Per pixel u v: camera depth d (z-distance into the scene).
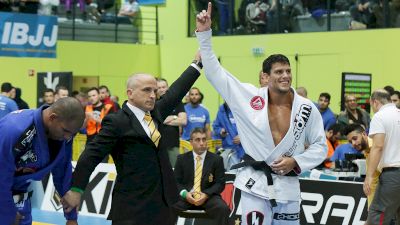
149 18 30.67
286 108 8.75
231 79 8.82
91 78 29.50
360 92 19.64
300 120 8.64
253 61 26.70
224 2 27.78
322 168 16.30
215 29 28.16
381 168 12.41
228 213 13.53
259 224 8.69
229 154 17.19
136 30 31.19
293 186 8.73
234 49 27.27
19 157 7.32
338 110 24.17
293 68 25.52
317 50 24.86
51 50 27.86
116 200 8.42
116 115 8.40
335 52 24.36
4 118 7.34
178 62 29.69
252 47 26.69
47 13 27.97
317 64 24.88
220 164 13.89
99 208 16.91
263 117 8.62
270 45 26.17
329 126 17.56
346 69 24.06
